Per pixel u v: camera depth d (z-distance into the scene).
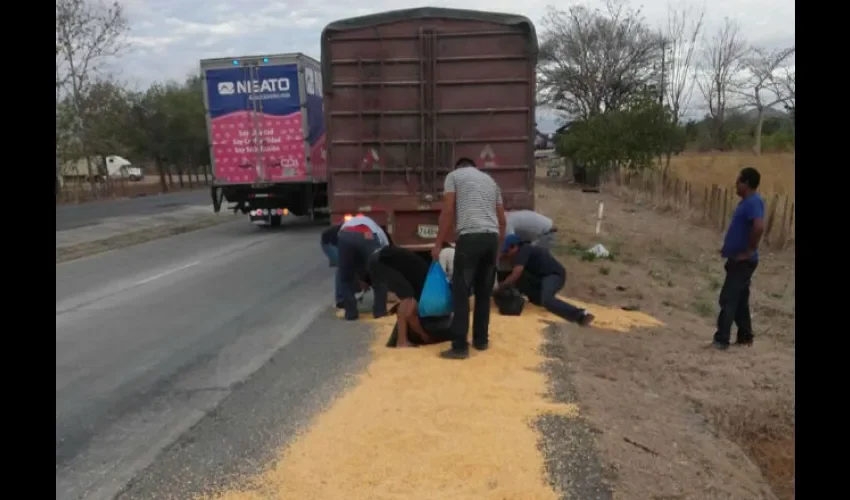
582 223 20.72
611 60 57.53
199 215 25.16
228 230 20.08
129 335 8.11
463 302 6.49
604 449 4.62
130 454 4.80
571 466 4.36
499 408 5.22
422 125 9.41
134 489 4.25
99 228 20.42
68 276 12.50
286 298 9.96
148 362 6.98
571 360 6.66
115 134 46.62
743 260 7.62
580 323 8.36
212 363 6.85
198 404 5.70
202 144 56.62
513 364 6.33
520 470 4.29
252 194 18.64
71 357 7.19
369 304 9.30
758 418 6.00
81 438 5.09
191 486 4.26
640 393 6.04
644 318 9.20
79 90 40.00
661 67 58.78
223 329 8.27
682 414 5.70
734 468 4.77
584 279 11.67
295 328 8.13
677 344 7.97
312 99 18.42
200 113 55.88
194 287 11.17
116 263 14.09
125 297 10.47
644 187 31.56
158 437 5.06
